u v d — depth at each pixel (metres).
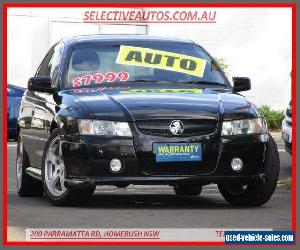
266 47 44.53
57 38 43.75
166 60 17.67
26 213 15.05
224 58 44.19
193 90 16.70
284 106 44.88
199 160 15.29
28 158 18.69
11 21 42.88
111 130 15.20
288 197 18.05
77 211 15.35
